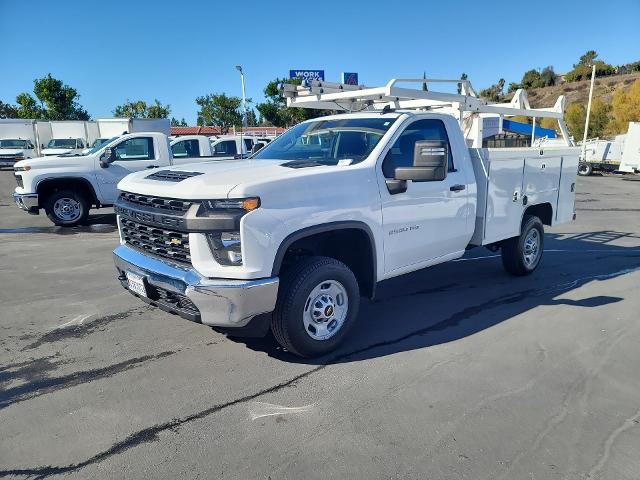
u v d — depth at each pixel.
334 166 4.18
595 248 8.66
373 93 5.08
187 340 4.50
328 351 4.20
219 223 3.47
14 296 5.76
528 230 6.41
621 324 4.96
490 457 2.88
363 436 3.07
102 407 3.40
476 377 3.84
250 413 3.32
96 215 12.45
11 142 33.56
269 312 3.72
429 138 5.01
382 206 4.37
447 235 5.14
